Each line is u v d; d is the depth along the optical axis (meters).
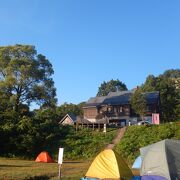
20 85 69.19
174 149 18.47
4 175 23.50
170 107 80.44
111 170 20.95
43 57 72.56
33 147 52.50
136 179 19.72
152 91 85.25
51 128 58.34
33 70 69.56
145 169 18.67
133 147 49.25
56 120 63.47
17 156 51.12
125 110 85.50
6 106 67.38
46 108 71.44
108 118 85.38
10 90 69.44
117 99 88.81
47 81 71.88
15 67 69.31
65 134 58.06
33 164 35.75
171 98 81.62
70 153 51.56
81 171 27.53
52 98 72.81
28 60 70.12
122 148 49.22
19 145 52.00
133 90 91.62
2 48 71.12
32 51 71.38
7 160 43.84
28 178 23.12
